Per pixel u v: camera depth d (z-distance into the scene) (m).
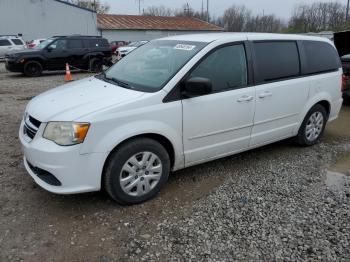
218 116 3.90
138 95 3.42
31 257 2.77
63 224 3.20
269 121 4.51
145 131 3.37
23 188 3.80
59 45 15.80
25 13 32.62
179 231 3.13
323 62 5.22
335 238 3.06
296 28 47.03
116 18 41.97
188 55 3.83
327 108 5.46
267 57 4.41
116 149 3.32
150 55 4.25
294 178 4.25
